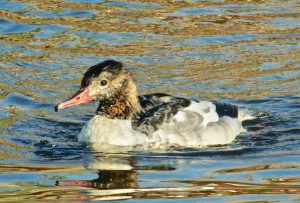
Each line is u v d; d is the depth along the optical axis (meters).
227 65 20.00
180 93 18.39
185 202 12.52
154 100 16.53
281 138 16.25
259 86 18.84
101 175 13.88
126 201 12.52
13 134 16.25
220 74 19.47
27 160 14.82
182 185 13.32
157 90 18.53
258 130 16.72
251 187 13.23
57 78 19.20
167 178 13.72
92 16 23.08
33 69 19.66
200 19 22.98
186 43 21.33
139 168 14.33
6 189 13.13
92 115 17.58
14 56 20.38
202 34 21.92
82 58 20.30
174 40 21.50
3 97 18.03
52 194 12.86
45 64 19.95
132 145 15.64
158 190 13.07
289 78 19.28
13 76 19.20
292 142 16.00
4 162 14.66
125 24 22.52
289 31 22.16
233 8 23.86
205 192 12.97
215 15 23.28
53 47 20.98
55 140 16.06
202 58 20.42
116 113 15.96
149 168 14.33
